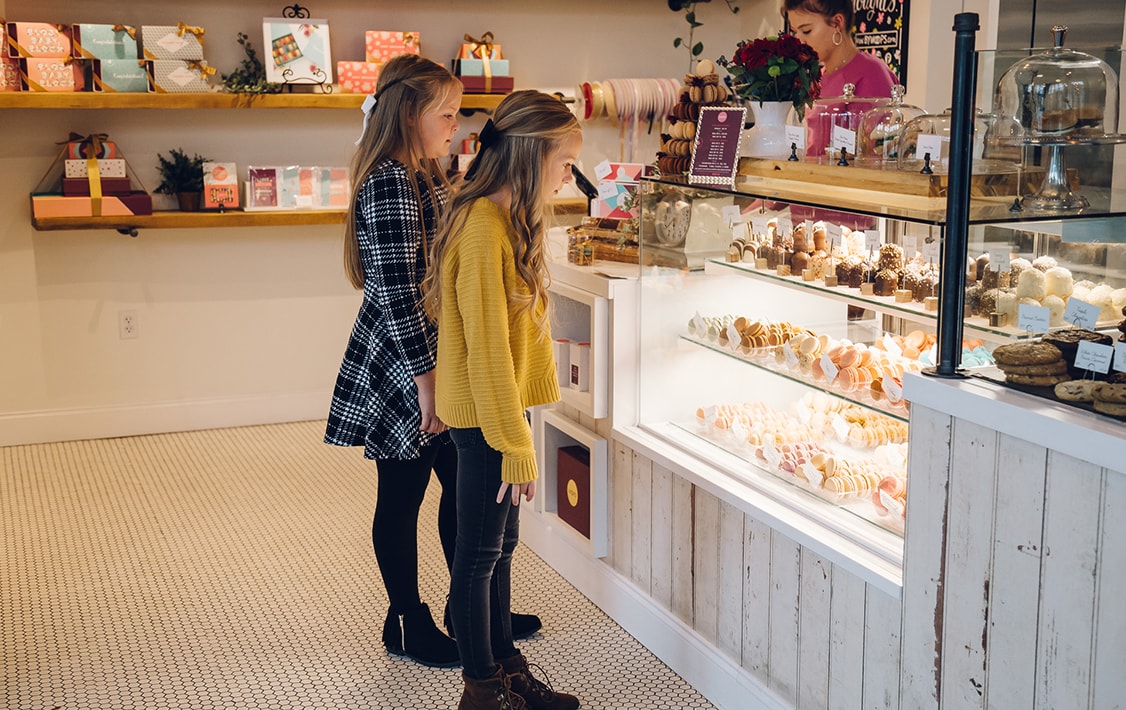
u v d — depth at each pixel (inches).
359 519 160.9
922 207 85.2
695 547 111.3
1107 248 73.0
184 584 138.1
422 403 105.0
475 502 95.7
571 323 134.3
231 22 195.6
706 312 112.0
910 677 84.5
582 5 216.5
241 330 207.3
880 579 85.6
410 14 206.1
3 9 182.9
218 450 194.2
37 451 193.0
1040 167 75.8
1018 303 76.4
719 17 226.4
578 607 131.2
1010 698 75.4
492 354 89.8
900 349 93.0
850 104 105.6
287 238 206.8
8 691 111.1
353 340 108.7
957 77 75.6
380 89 105.3
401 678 114.7
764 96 108.3
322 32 193.0
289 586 137.7
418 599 117.2
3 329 193.2
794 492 100.4
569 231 138.5
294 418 213.2
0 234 189.9
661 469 115.6
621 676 114.7
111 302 198.4
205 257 202.5
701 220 110.7
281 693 111.3
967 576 77.9
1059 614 70.8
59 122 189.3
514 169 90.8
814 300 100.2
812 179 98.3
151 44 183.9
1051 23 151.3
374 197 102.1
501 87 203.8
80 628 125.8
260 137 201.3
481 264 89.5
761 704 102.0
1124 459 64.2
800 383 102.1
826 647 93.7
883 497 92.7
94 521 159.6
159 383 203.9
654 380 120.9
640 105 215.3
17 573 141.0
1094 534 67.7
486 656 99.2
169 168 193.0
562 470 137.0
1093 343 71.8
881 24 187.2
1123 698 66.8
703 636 111.6
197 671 115.8
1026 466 72.1
